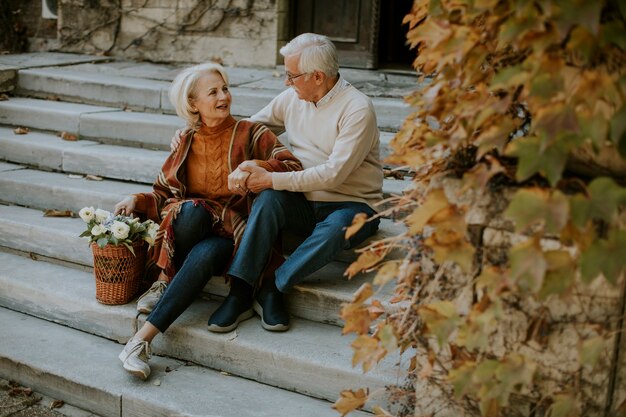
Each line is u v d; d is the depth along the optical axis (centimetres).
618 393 216
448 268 224
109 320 360
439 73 221
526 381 206
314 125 348
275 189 333
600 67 192
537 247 192
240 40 638
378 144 354
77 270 408
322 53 330
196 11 645
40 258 421
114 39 675
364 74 605
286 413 299
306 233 349
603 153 210
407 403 255
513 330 219
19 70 575
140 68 623
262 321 336
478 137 207
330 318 340
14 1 710
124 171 457
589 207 186
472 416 230
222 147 355
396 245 240
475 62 204
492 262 216
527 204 188
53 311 379
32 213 445
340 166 329
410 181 410
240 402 307
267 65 634
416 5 229
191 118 350
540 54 186
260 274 342
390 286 343
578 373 213
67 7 684
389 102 481
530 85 187
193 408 301
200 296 371
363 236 345
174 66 643
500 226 213
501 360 209
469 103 204
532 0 186
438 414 235
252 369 324
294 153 358
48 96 566
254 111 496
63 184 450
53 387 333
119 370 332
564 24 180
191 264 333
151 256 371
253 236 329
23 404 330
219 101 344
